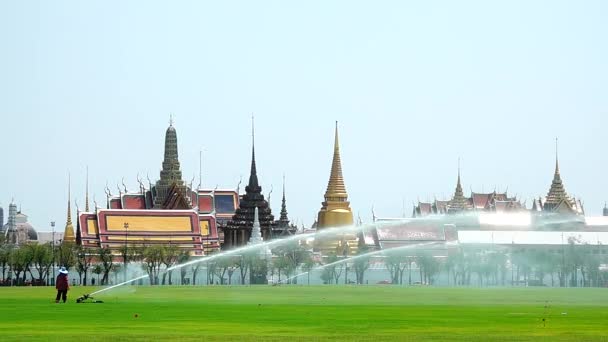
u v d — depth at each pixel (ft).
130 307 452.35
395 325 344.28
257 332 311.06
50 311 414.21
